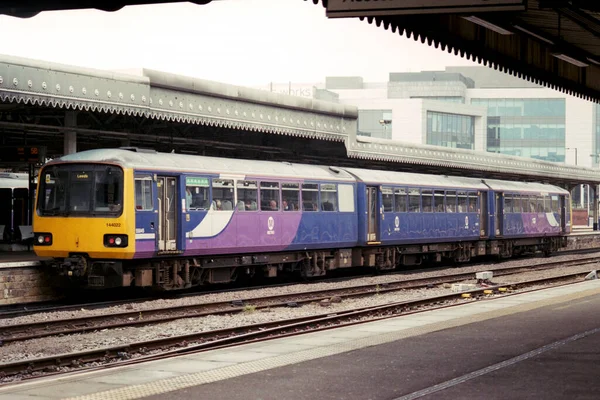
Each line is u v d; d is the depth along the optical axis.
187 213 25.25
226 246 26.70
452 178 40.84
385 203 34.81
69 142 27.55
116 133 28.56
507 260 47.16
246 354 13.16
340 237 32.09
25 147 31.53
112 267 23.61
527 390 9.85
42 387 10.36
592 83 25.27
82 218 23.61
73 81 24.22
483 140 133.50
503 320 17.28
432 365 11.70
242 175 27.45
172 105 27.59
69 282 25.36
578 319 17.33
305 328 18.00
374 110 126.50
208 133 35.53
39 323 18.22
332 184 31.78
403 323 17.33
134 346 15.23
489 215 42.78
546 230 49.16
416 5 10.06
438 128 127.44
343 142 36.84
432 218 38.00
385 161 40.62
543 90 139.62
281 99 32.31
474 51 18.28
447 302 23.69
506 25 16.47
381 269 35.72
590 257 47.97
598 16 16.62
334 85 148.25
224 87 29.53
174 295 25.64
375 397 9.56
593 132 139.12
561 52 19.31
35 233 24.48
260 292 26.89
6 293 23.36
